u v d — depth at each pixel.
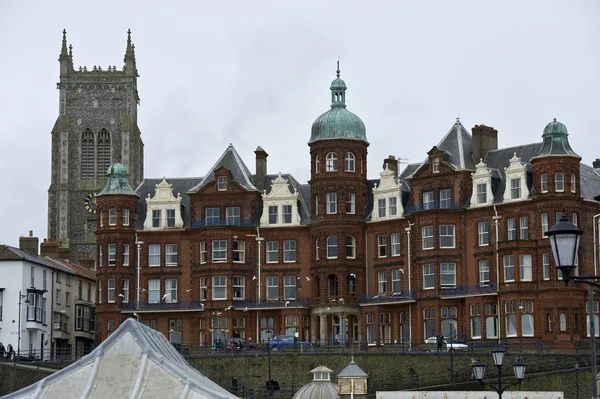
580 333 128.62
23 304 152.25
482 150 140.62
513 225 133.38
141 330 59.75
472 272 135.88
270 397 120.44
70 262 185.62
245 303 146.12
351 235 144.50
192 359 128.88
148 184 155.38
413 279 139.75
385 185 144.62
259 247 147.75
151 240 149.88
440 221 137.88
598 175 141.00
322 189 145.50
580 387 113.06
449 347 126.38
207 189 148.88
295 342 131.88
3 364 124.25
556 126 132.62
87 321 172.75
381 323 141.50
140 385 56.22
